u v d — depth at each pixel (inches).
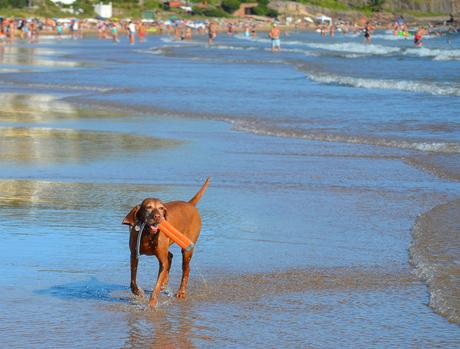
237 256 433.4
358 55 2829.7
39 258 423.5
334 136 892.6
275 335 321.4
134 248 351.3
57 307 352.2
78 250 438.9
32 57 2551.7
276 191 607.2
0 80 1648.6
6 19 4852.4
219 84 1569.9
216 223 506.3
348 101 1253.1
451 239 459.5
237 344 312.2
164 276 353.4
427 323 333.1
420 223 501.4
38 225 491.5
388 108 1154.7
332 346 309.6
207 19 7509.8
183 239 347.9
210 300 364.8
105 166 706.8
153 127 974.4
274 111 1125.1
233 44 3922.2
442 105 1184.8
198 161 737.6
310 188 620.4
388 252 442.6
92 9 6850.4
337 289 378.9
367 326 330.3
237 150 802.8
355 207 554.9
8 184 624.4
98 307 353.4
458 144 829.8
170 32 5925.2
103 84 1571.1
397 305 355.9
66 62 2308.1
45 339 315.9
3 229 481.7
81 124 998.4
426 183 642.8
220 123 1014.4
